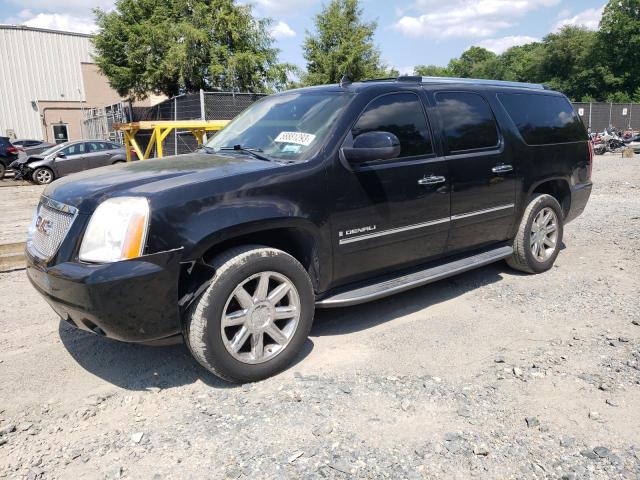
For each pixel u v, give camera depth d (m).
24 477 2.60
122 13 27.30
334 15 29.08
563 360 3.70
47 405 3.26
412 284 4.23
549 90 5.98
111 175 3.61
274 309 3.49
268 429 2.94
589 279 5.49
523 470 2.59
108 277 2.95
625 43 57.81
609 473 2.55
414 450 2.74
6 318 4.70
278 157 3.87
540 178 5.44
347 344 4.05
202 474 2.59
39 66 40.81
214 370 3.32
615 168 16.83
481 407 3.13
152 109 21.06
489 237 5.08
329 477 2.55
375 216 4.02
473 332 4.22
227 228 3.23
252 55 26.95
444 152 4.52
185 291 3.26
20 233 9.03
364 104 4.09
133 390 3.43
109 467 2.66
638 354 3.73
